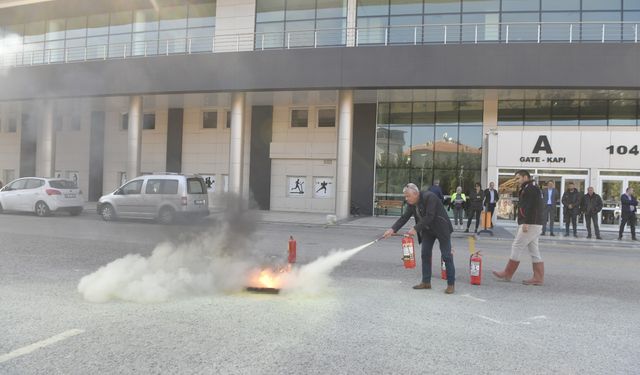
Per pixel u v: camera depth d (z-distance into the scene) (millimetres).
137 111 22406
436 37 20344
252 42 22422
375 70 18625
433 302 5941
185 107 25297
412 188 6730
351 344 4320
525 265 9031
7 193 17969
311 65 19203
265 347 4199
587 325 5102
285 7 22125
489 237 14312
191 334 4516
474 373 3732
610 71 17156
